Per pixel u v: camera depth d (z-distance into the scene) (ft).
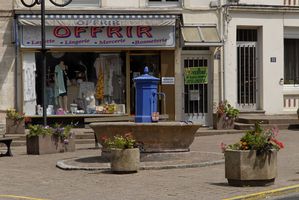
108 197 33.19
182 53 74.13
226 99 75.10
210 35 72.69
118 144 41.01
